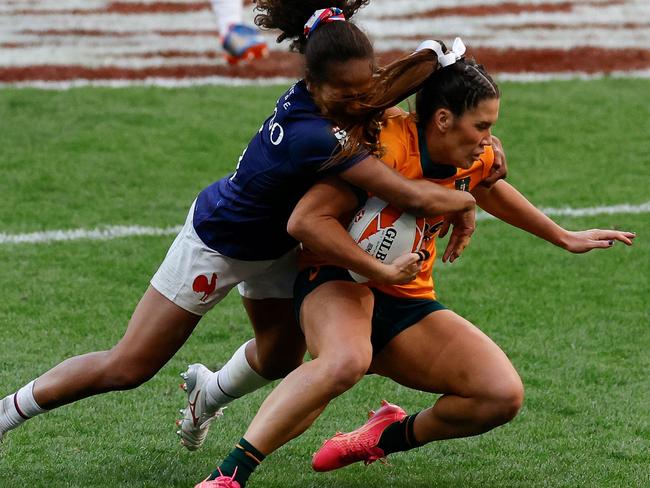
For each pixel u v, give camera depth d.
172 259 13.28
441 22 45.97
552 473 14.45
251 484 13.87
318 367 12.08
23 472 14.06
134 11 47.91
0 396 16.56
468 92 12.14
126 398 16.78
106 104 34.28
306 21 12.98
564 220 26.27
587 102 35.97
